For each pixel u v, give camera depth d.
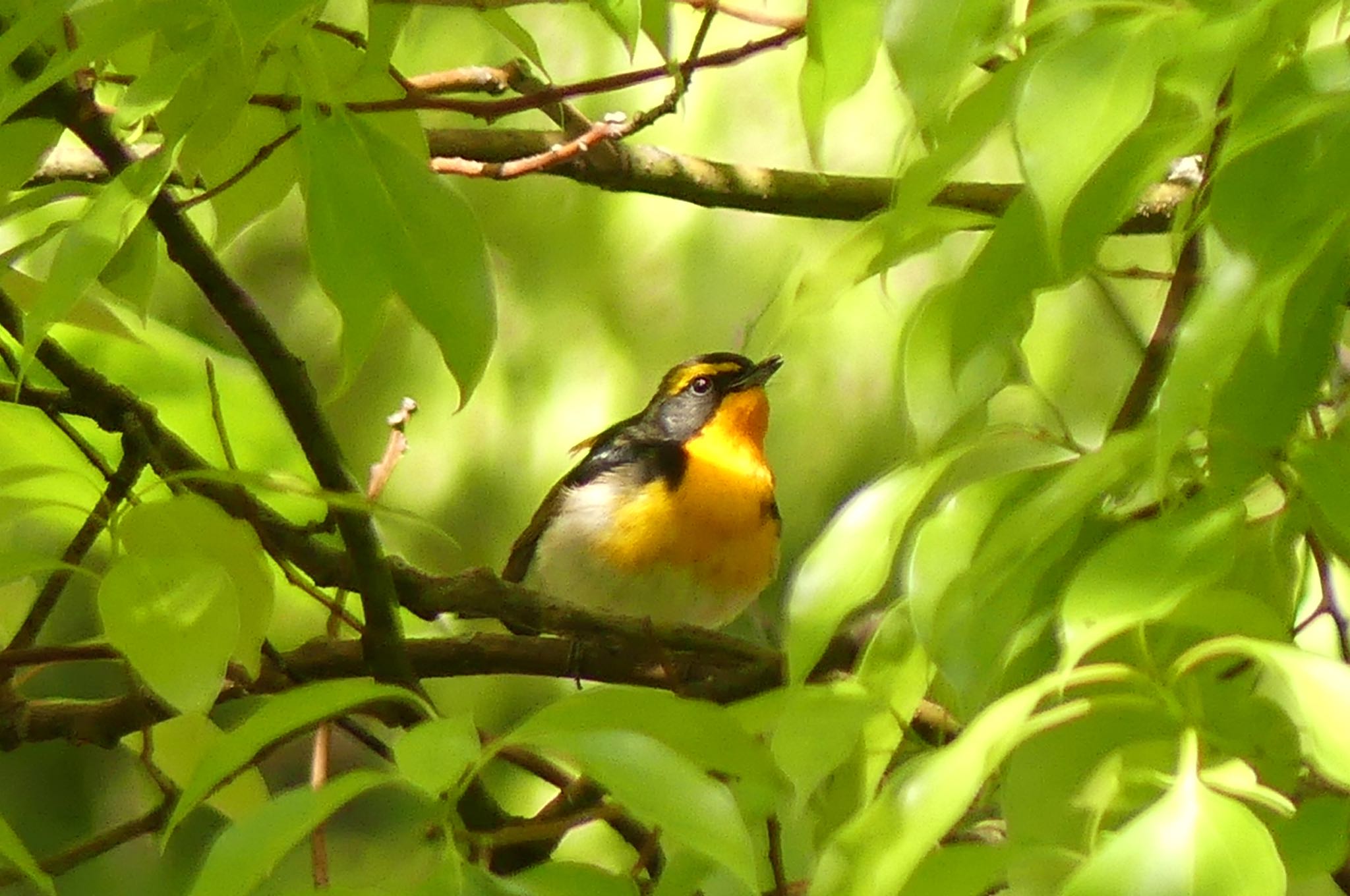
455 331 3.67
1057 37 3.01
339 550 5.84
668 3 4.15
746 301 11.44
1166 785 2.81
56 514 5.01
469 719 2.67
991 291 2.98
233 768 2.79
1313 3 2.71
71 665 11.56
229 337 11.91
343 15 9.34
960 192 6.47
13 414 5.09
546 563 9.32
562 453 11.57
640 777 2.59
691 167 7.36
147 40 4.75
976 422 3.56
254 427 6.10
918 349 3.31
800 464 11.24
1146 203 6.18
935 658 3.17
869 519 3.29
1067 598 2.67
